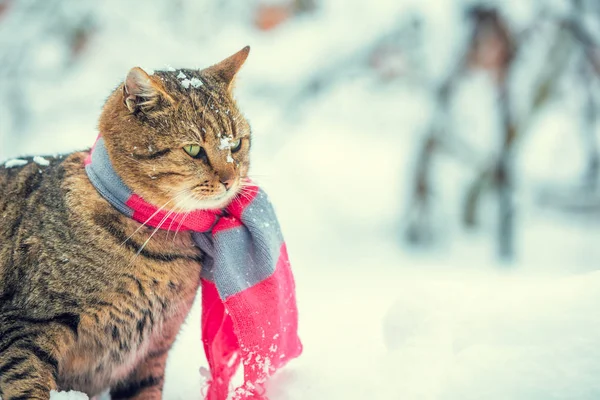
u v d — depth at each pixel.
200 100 2.75
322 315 4.50
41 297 2.61
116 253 2.64
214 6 8.30
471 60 7.66
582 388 2.10
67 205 2.70
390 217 8.62
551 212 8.97
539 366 2.20
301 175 9.35
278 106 8.52
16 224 2.80
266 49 8.26
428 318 2.63
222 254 2.68
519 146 8.12
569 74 8.54
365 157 10.01
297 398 2.62
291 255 7.36
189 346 3.75
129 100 2.66
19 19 8.07
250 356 2.65
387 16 8.02
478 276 6.29
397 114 10.30
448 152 8.20
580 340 2.25
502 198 7.55
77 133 8.61
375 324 4.01
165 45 8.16
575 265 6.91
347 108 10.38
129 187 2.66
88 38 8.29
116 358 2.80
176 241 2.77
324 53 8.15
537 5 7.57
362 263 7.04
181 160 2.67
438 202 8.76
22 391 2.53
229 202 2.75
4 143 8.31
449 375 2.29
